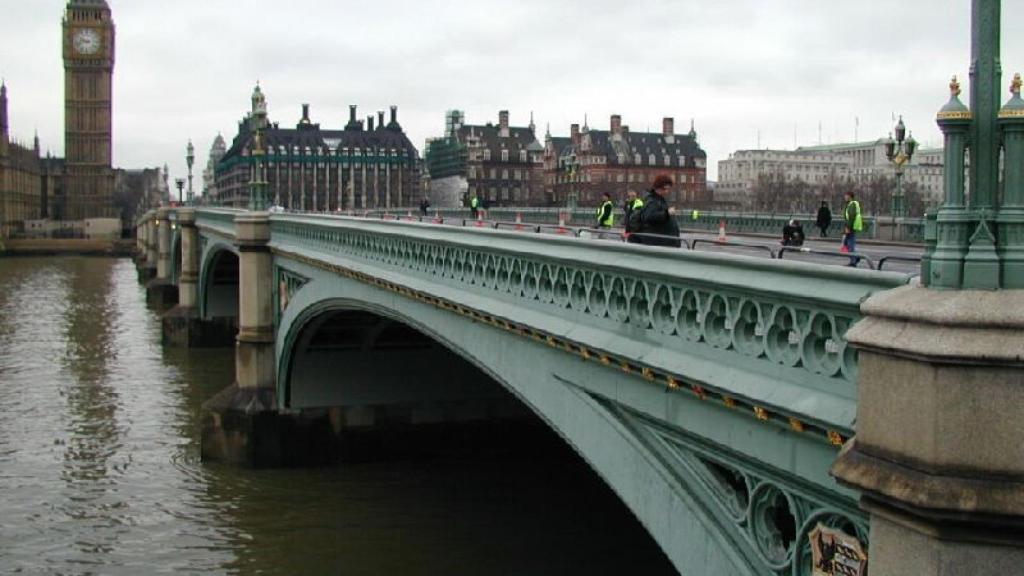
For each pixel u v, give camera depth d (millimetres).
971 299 6598
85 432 41031
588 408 14148
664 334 11938
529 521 29672
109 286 116625
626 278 12781
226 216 55156
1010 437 6457
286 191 199500
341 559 26844
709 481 11766
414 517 30125
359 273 25812
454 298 18750
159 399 48031
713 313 10914
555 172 149375
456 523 29578
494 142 175125
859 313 8461
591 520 29750
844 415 8617
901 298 6988
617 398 13297
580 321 14188
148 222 126438
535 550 27219
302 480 34188
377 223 24812
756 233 45812
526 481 34031
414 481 34000
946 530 6633
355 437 36562
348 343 36375
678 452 12211
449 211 83062
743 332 10391
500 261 17156
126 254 197000
